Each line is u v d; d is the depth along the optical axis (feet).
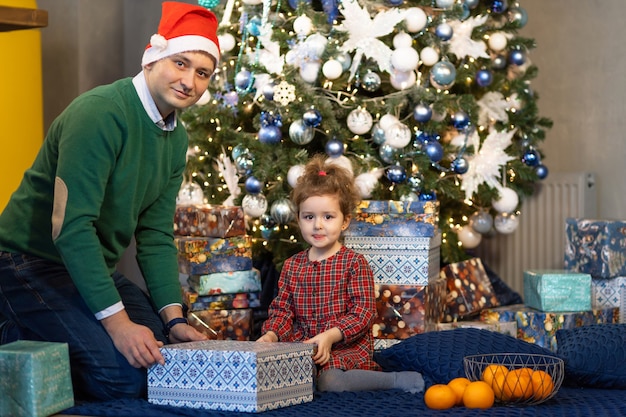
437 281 12.26
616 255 12.80
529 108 14.69
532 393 8.41
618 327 10.04
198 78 9.17
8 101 14.32
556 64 16.72
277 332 10.28
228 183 13.82
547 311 12.49
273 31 13.28
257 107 14.15
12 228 9.30
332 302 10.24
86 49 17.06
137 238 9.96
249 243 11.81
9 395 8.14
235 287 11.68
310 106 12.78
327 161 12.85
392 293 11.44
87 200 8.67
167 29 9.03
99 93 8.95
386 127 12.91
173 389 8.46
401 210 11.49
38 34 14.92
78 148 8.64
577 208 15.88
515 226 14.74
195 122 13.87
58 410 8.32
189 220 12.10
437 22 13.33
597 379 9.52
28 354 8.07
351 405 8.54
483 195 14.19
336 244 10.52
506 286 14.94
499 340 9.90
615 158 16.02
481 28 14.14
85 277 8.64
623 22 15.92
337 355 9.83
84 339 8.89
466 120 13.29
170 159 9.64
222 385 8.23
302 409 8.32
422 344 9.90
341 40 12.94
